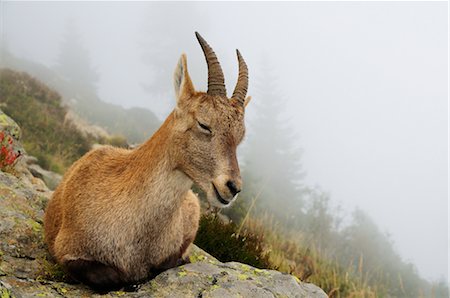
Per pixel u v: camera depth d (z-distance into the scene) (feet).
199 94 12.76
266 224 35.94
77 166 14.94
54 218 14.34
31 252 13.99
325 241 47.52
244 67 13.57
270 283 13.39
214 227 20.52
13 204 16.16
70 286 12.50
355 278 30.83
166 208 12.85
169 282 12.59
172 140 12.63
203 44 12.90
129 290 12.65
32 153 42.39
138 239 12.82
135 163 13.32
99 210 12.80
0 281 11.27
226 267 14.11
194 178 12.48
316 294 13.64
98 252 12.64
